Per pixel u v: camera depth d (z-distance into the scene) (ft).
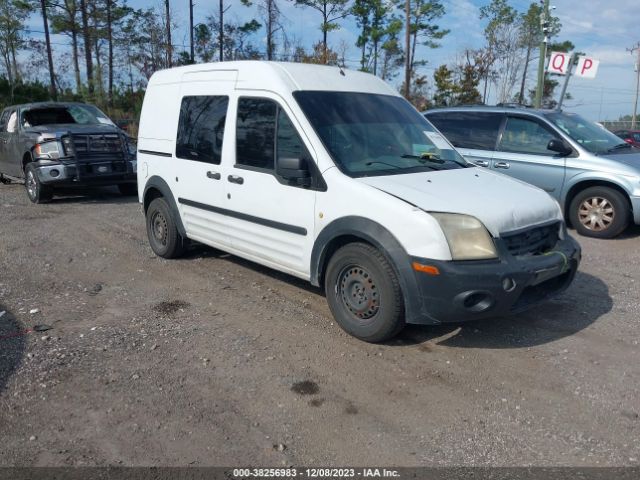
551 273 14.28
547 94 132.16
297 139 16.06
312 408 12.12
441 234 13.28
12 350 14.62
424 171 16.15
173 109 21.17
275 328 16.11
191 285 19.85
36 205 35.40
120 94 115.44
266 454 10.62
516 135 28.60
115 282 20.25
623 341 15.30
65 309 17.57
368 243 14.57
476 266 13.26
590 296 18.76
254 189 17.35
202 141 19.60
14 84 103.65
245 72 18.03
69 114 39.91
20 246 24.98
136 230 28.25
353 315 15.20
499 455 10.61
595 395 12.64
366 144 16.33
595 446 10.86
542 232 14.98
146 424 11.50
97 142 35.19
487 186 15.61
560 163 26.99
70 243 25.63
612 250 24.67
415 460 10.48
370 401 12.40
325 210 15.21
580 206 27.09
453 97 112.06
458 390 12.84
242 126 17.88
